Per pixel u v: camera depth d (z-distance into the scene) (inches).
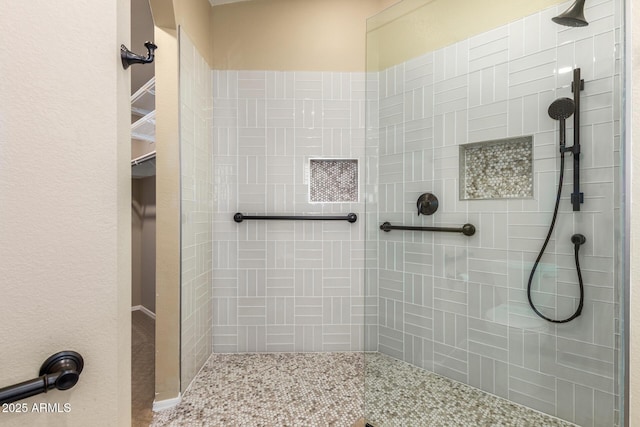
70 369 18.2
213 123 73.5
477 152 59.9
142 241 116.3
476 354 58.6
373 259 70.7
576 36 47.7
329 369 67.2
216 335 74.1
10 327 17.1
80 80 19.3
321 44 74.1
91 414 20.1
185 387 59.1
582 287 48.1
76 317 19.4
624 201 34.3
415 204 65.4
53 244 18.5
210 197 72.3
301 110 74.2
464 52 59.0
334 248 74.9
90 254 19.9
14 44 16.9
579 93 47.5
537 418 50.7
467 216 59.6
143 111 87.5
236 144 74.0
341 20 74.2
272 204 74.5
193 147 62.8
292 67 74.0
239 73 73.7
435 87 62.5
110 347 21.0
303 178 74.6
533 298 52.7
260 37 73.9
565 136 48.9
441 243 62.6
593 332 47.3
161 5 53.1
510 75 54.2
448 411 52.5
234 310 74.3
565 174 49.3
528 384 53.2
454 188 60.9
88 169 19.7
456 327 60.9
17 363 17.3
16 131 17.1
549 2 50.2
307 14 74.2
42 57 17.8
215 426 49.8
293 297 74.9
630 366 33.4
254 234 74.5
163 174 55.6
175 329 56.0
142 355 76.2
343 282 74.8
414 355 65.8
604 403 46.3
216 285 74.0
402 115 66.7
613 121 44.7
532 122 52.2
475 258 58.7
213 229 73.7
